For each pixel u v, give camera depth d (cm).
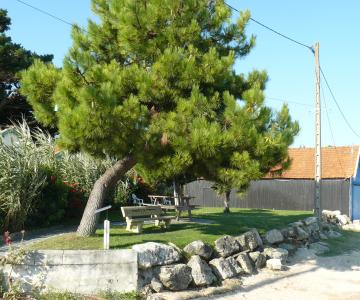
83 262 974
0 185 1212
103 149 1092
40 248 1046
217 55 1155
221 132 1088
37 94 1184
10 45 2609
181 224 1506
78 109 998
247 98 1128
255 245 1335
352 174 2706
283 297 1051
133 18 1119
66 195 1496
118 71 1106
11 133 1514
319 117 1908
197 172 1215
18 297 904
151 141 1086
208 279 1090
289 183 2881
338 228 2181
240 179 1097
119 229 1330
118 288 982
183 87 1127
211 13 1255
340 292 1107
